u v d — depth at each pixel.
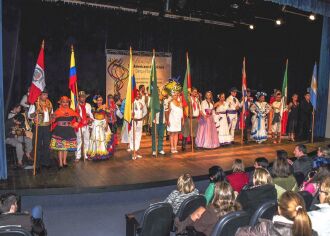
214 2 11.20
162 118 8.36
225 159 8.06
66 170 6.95
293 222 2.22
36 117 6.73
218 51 15.75
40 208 3.27
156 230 3.62
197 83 15.51
